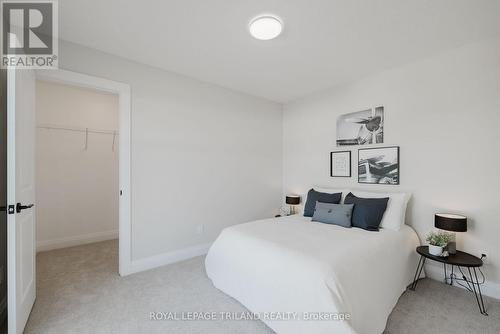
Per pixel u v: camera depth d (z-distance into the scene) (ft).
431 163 8.55
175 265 9.53
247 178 12.56
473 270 7.66
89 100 12.58
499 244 7.18
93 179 12.69
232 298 7.12
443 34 7.13
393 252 7.13
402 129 9.28
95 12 6.18
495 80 7.26
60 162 11.73
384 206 8.67
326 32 7.02
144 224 9.11
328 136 11.91
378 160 9.96
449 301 7.04
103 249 11.41
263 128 13.28
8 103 5.02
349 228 8.41
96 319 6.10
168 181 9.75
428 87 8.61
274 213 13.80
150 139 9.27
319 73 10.00
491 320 6.14
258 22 6.41
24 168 5.82
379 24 6.63
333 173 11.67
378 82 9.99
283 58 8.69
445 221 7.37
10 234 4.99
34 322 5.93
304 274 5.30
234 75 10.23
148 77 9.23
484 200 7.46
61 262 9.77
